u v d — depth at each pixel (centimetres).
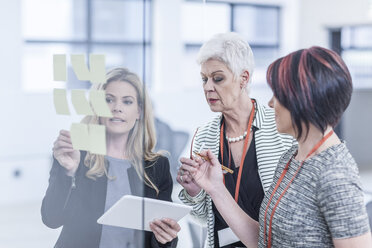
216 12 343
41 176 141
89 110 131
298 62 106
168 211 138
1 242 144
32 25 135
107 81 128
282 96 108
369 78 553
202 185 141
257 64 613
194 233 154
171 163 153
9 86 137
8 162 140
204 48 157
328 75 104
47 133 137
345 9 549
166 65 199
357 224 98
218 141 163
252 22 614
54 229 141
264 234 119
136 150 131
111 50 128
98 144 131
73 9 132
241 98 158
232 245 159
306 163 109
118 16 127
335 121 107
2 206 143
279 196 114
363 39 541
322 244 107
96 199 134
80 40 131
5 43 137
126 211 133
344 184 101
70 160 136
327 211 102
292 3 609
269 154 155
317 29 582
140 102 130
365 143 569
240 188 158
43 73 137
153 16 189
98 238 135
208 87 159
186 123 209
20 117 138
